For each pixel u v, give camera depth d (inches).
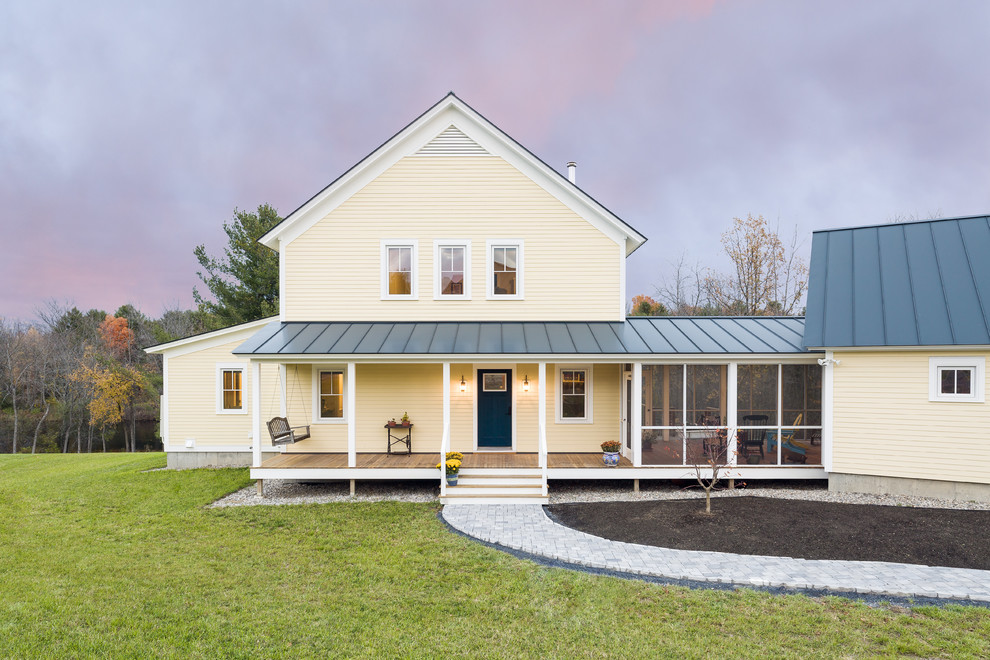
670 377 471.2
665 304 1462.8
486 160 542.9
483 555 299.9
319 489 484.4
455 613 226.5
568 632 209.9
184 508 410.3
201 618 220.1
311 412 536.7
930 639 202.5
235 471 559.5
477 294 540.7
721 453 455.8
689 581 265.3
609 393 532.4
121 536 337.1
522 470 448.8
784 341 476.4
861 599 242.7
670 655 192.7
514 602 237.1
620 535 337.1
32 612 224.4
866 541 309.7
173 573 271.6
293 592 247.4
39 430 1396.4
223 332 589.9
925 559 286.0
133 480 518.9
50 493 462.6
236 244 948.0
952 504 382.3
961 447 389.7
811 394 464.8
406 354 454.0
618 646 198.8
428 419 536.7
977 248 422.3
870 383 418.0
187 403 592.1
